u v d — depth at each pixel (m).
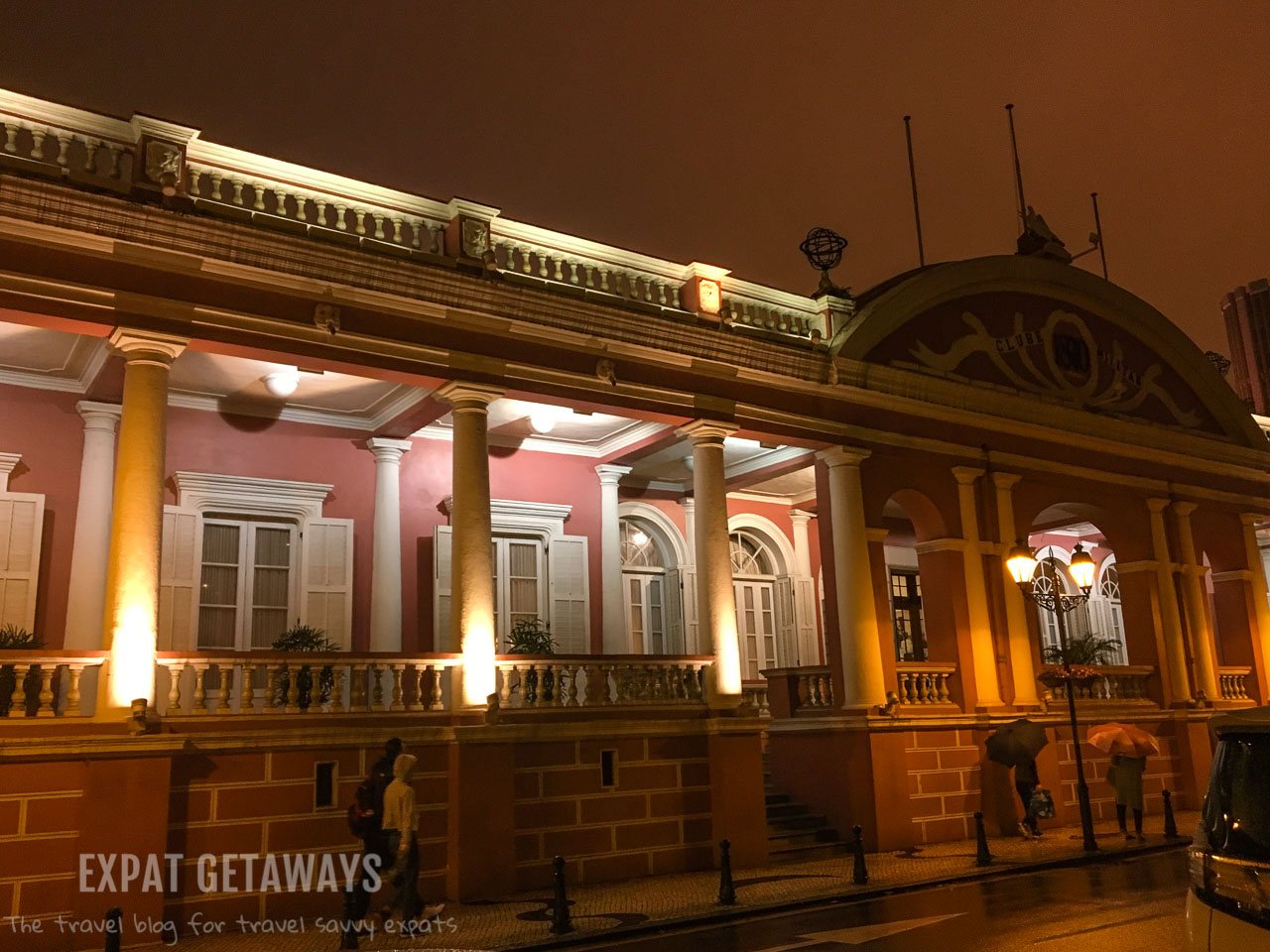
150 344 12.27
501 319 14.73
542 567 19.55
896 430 18.95
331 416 17.75
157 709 12.12
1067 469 21.45
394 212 14.39
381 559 17.48
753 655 23.48
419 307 14.09
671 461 21.14
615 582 20.06
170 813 11.67
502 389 14.64
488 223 14.89
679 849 15.01
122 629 11.57
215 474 16.58
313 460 17.55
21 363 15.08
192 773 11.91
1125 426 22.39
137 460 12.00
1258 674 23.75
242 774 12.20
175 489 16.41
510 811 13.48
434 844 13.17
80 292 11.92
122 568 11.72
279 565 17.23
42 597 15.00
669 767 15.19
